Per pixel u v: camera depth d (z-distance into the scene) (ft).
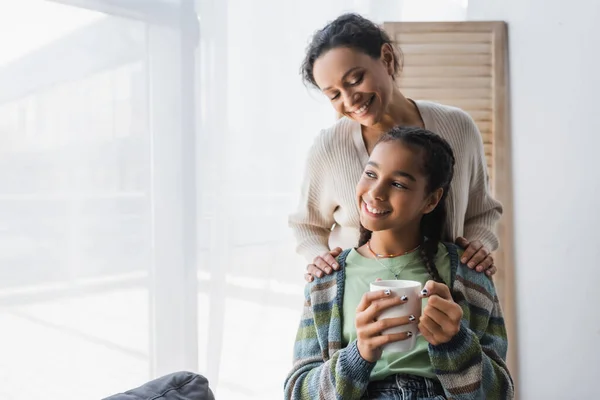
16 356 4.25
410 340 3.11
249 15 5.87
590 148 6.87
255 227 6.00
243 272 5.89
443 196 3.96
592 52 6.84
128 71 4.88
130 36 4.88
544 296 7.04
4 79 4.09
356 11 6.83
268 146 6.09
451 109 4.50
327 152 4.53
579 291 6.95
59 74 4.41
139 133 4.96
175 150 5.24
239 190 5.83
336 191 4.56
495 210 4.79
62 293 4.50
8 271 4.18
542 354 7.07
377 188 3.59
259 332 6.08
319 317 3.89
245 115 5.87
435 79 6.91
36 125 4.29
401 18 7.16
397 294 3.07
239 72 5.80
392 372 3.53
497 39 6.90
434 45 6.91
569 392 7.02
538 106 6.98
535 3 6.94
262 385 6.13
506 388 3.53
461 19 7.15
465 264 3.98
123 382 4.93
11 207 4.17
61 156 4.45
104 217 4.75
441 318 3.08
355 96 4.05
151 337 5.11
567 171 6.95
